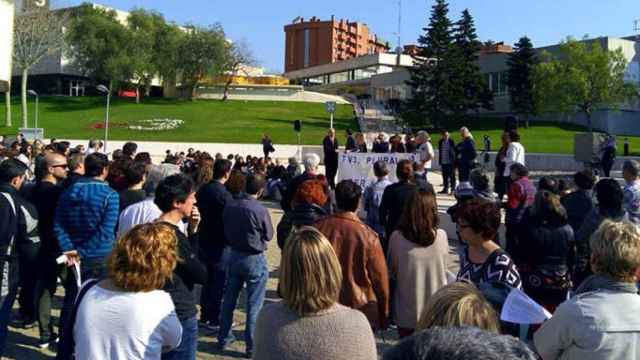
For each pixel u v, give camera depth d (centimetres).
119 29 7806
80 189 589
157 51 8094
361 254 480
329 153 1908
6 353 641
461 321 244
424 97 6134
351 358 278
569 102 5534
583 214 743
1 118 6681
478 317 245
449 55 6075
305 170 773
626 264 312
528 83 6197
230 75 8562
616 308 305
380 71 10962
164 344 349
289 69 17025
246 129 6166
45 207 664
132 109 7369
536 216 558
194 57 8156
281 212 1906
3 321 611
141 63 7712
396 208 713
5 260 609
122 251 342
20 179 643
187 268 450
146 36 7931
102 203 586
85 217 580
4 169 627
